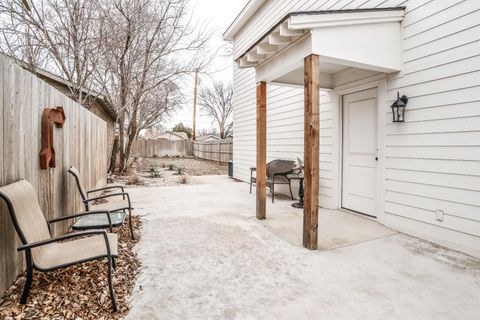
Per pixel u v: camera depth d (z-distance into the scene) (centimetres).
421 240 347
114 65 829
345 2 461
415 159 358
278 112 692
